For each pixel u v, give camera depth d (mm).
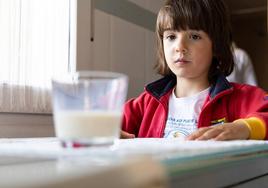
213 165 352
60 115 395
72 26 1509
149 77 1961
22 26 1274
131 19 1853
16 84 1247
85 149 360
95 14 1621
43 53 1362
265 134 772
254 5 3113
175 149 375
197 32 1100
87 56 1568
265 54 3496
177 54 1109
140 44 1910
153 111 1184
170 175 285
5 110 1213
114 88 402
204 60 1120
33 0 1324
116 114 402
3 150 380
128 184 199
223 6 1191
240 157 412
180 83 1188
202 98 1129
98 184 191
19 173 218
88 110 385
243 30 3600
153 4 2016
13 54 1239
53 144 480
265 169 493
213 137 636
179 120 1120
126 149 370
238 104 1046
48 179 182
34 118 1336
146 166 216
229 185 394
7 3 1224
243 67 2283
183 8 1097
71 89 392
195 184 327
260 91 1047
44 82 1354
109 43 1704
